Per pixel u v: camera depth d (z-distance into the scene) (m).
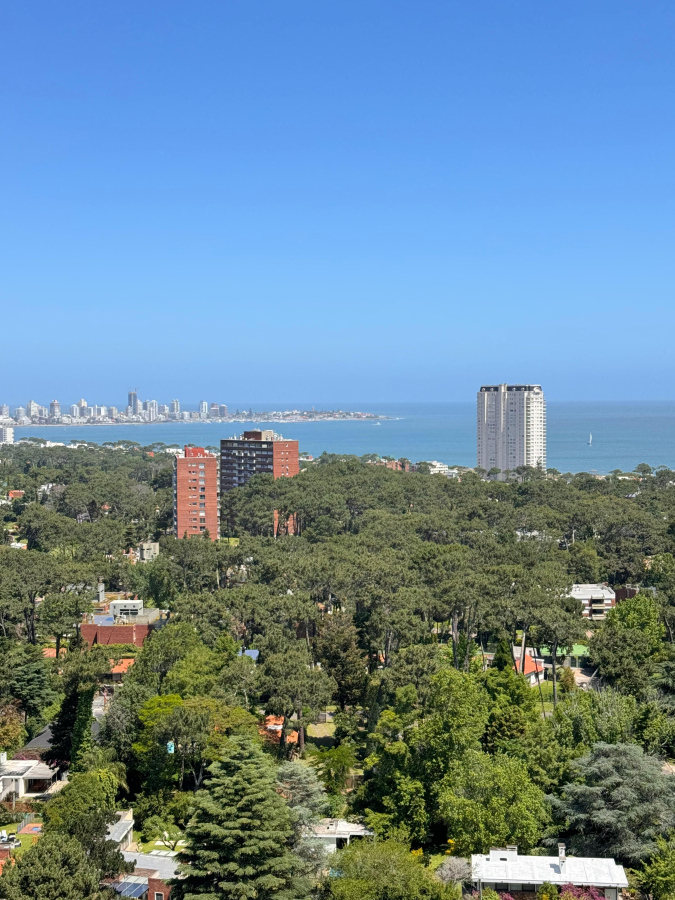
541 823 89.00
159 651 124.12
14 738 118.00
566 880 76.50
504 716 103.06
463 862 81.69
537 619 135.62
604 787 85.88
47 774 109.44
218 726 104.62
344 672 131.00
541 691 142.75
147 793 101.56
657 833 83.12
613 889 75.94
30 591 163.50
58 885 69.44
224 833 73.44
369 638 145.38
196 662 121.69
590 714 104.06
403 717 106.31
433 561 171.50
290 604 145.62
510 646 136.75
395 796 95.88
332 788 103.19
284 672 116.62
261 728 122.00
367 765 105.38
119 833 93.25
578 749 97.81
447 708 97.44
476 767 91.44
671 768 103.00
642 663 131.12
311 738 124.88
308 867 79.94
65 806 90.44
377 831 93.12
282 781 90.06
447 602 143.25
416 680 118.62
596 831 86.25
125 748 106.94
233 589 159.50
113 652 140.00
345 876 79.44
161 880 81.69
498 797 88.06
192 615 147.12
